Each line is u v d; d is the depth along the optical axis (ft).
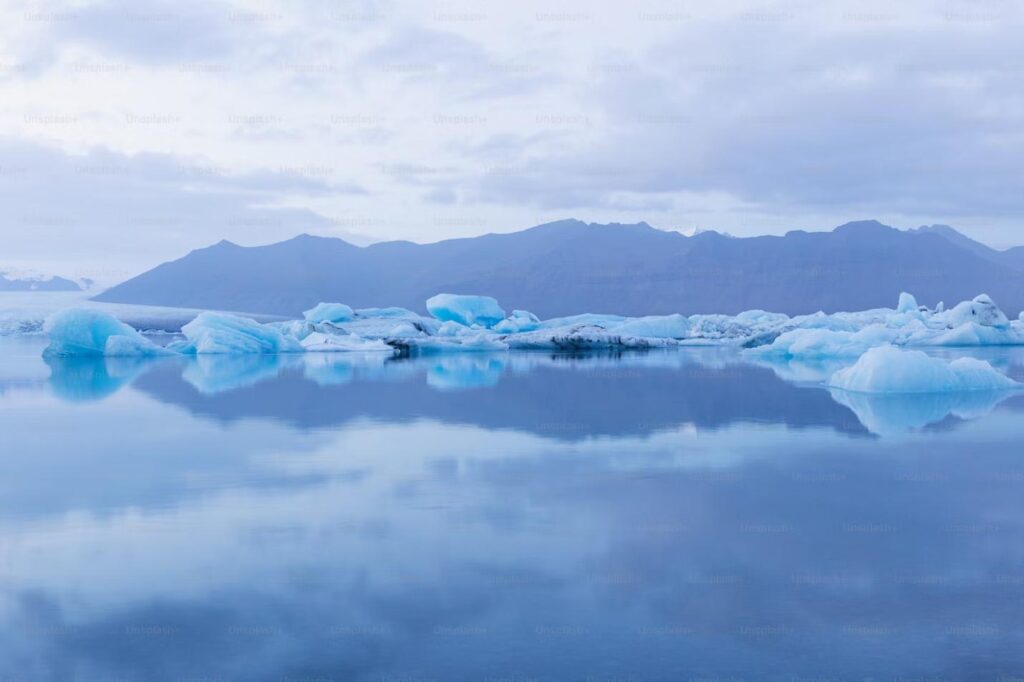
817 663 11.14
